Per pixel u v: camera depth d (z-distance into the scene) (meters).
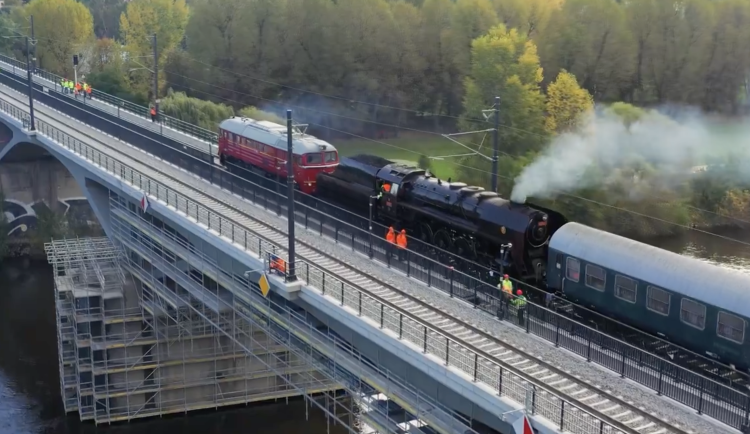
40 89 95.25
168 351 53.19
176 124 80.50
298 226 48.41
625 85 84.25
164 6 115.69
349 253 43.53
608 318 34.06
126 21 114.75
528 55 76.50
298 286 37.19
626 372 29.48
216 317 51.88
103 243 63.41
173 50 107.88
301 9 99.94
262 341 53.59
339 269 40.75
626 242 35.09
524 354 30.95
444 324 33.66
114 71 103.31
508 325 34.03
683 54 82.25
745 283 30.30
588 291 35.75
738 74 82.25
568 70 84.25
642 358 29.48
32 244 82.38
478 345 31.73
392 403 35.88
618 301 34.41
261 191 52.66
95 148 62.25
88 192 63.09
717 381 28.67
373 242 43.19
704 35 81.62
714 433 25.70
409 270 39.81
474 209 41.78
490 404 27.25
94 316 52.94
